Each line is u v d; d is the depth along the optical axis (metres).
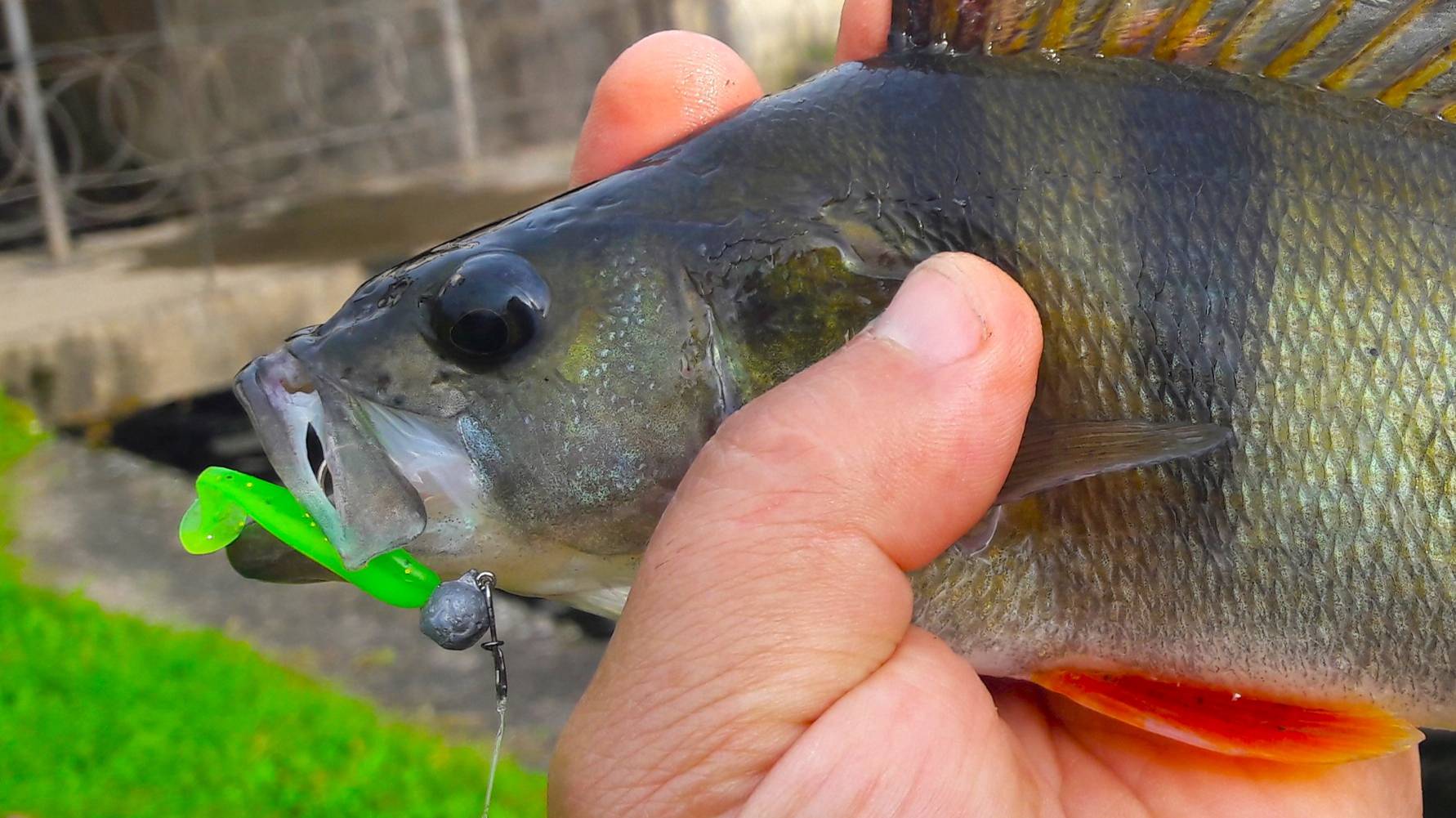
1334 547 0.14
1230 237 0.14
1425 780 0.35
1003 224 0.14
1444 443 0.14
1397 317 0.14
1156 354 0.14
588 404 0.14
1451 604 0.14
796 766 0.12
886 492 0.13
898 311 0.13
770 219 0.14
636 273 0.14
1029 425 0.14
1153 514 0.14
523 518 0.14
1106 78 0.14
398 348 0.14
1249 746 0.15
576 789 0.13
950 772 0.12
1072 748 0.16
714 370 0.14
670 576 0.12
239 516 0.14
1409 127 0.14
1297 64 0.14
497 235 0.14
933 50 0.15
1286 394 0.14
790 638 0.12
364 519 0.13
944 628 0.15
